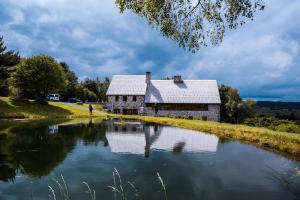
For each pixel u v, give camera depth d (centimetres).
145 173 1454
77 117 5419
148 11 1666
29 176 1388
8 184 1281
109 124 3966
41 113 5397
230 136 2759
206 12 1702
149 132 3105
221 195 1169
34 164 1602
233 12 1631
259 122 4412
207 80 7619
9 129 3091
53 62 6694
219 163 1666
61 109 6166
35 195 1157
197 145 2262
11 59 5466
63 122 4153
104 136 2700
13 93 7500
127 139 2541
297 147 1927
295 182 1324
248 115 7256
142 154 1898
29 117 4862
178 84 7531
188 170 1512
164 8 1670
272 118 4403
